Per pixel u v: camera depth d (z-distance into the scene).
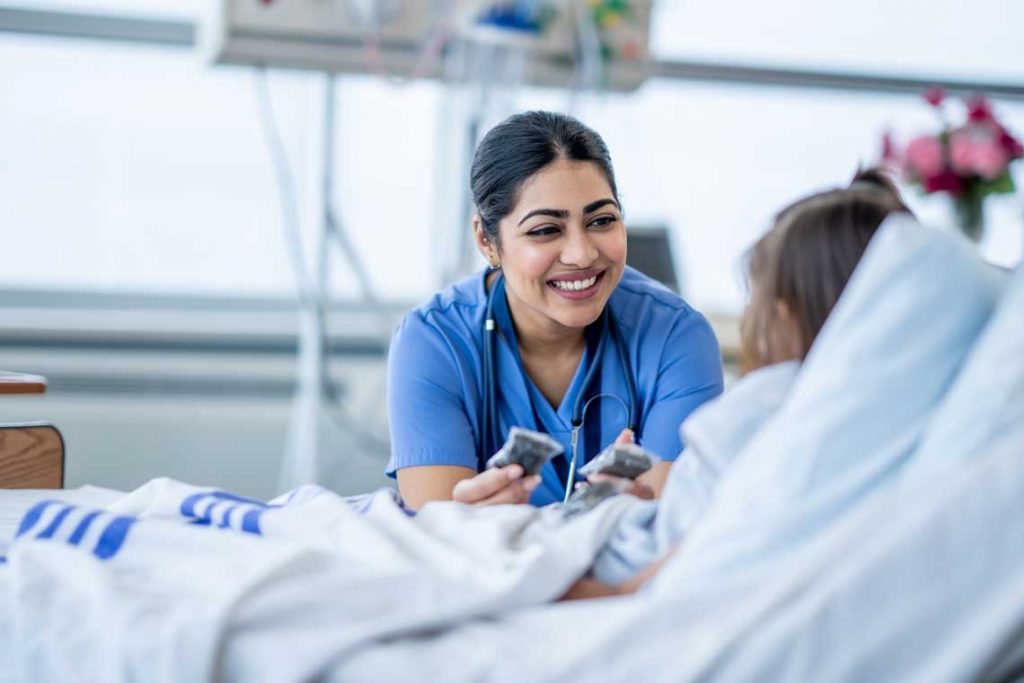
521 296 1.80
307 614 1.00
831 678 0.94
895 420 1.05
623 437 1.51
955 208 3.25
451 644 0.99
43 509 1.24
